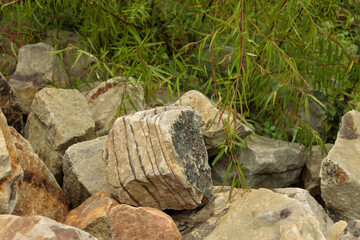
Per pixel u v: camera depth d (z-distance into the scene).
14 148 2.63
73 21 4.68
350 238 2.38
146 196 2.90
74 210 2.96
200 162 2.95
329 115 4.29
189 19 4.64
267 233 2.51
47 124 3.47
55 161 3.43
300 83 3.63
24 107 3.97
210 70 4.39
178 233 2.65
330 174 3.18
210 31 4.52
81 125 3.50
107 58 4.16
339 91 4.15
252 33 4.23
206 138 3.43
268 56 3.46
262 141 3.94
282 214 2.57
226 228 2.71
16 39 4.31
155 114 2.95
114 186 2.89
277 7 3.53
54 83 4.07
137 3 4.07
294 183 3.89
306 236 2.38
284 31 3.79
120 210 2.66
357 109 4.27
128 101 3.79
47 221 2.15
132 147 2.81
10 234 2.08
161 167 2.73
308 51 4.04
